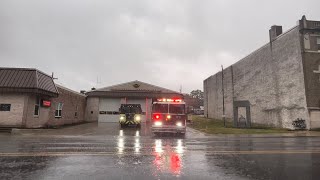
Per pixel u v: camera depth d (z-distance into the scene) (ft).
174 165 25.86
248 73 130.11
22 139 52.06
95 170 23.41
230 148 39.32
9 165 25.17
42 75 89.20
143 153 33.06
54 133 70.08
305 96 88.28
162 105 65.46
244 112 132.05
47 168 23.99
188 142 48.83
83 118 137.18
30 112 82.02
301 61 90.22
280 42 102.94
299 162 27.99
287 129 93.45
